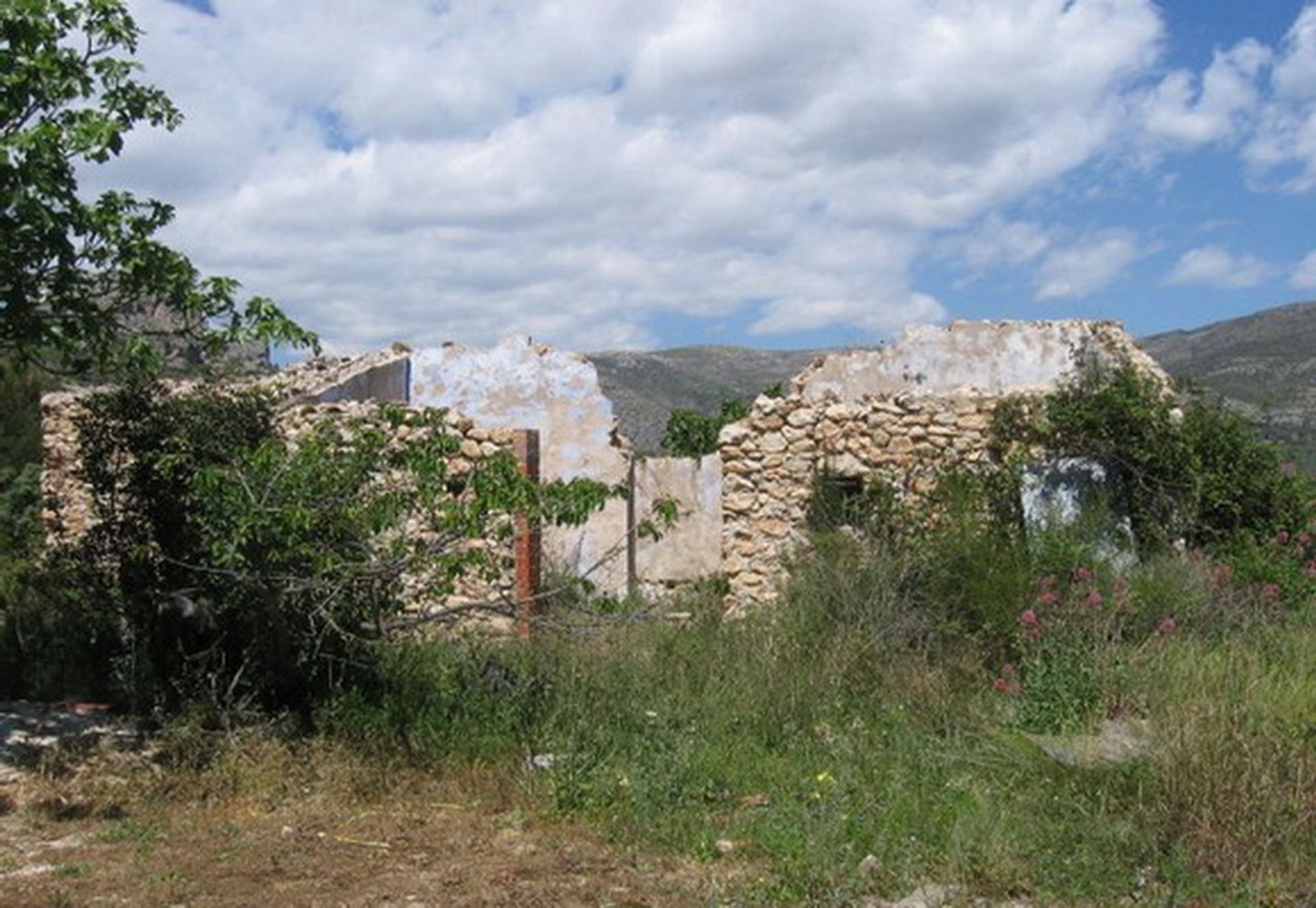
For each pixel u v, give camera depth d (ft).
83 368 31.76
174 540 35.63
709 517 60.80
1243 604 40.37
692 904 21.35
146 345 30.73
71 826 26.00
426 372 68.23
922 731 31.45
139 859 23.68
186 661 33.88
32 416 81.82
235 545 31.04
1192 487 49.96
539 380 67.62
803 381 74.69
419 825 26.12
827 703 33.78
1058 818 24.70
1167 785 24.49
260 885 22.31
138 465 36.42
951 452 52.90
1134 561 44.65
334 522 31.73
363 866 23.40
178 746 30.19
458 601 47.37
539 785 28.09
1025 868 22.52
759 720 32.60
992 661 37.55
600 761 29.22
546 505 31.78
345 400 62.23
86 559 37.29
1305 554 49.75
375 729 30.86
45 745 30.99
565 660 36.58
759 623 41.11
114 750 30.78
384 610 33.81
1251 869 22.24
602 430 66.44
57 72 28.84
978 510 47.50
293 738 31.22
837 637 37.68
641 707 33.45
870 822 24.72
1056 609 37.24
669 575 60.90
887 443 53.52
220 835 25.38
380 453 33.01
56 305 29.76
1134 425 50.57
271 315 31.96
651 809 26.09
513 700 32.91
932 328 73.87
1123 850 23.02
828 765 29.25
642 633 41.11
